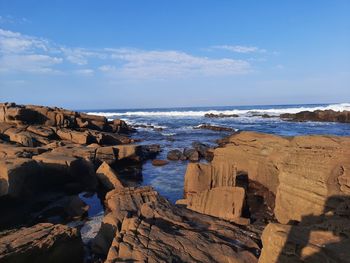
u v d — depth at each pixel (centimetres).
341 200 881
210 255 808
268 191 1417
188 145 3306
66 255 898
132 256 785
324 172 983
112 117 8950
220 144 2698
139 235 888
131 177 2023
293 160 1134
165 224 1013
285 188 1117
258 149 1591
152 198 1258
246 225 1073
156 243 844
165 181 1919
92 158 2106
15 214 1270
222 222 1052
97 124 3816
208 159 2570
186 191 1502
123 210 1132
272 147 1485
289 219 1069
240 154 1708
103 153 2167
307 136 1242
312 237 596
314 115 6431
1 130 2744
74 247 920
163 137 3994
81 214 1331
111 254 808
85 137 2728
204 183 1486
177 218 1040
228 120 7081
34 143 2438
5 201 1234
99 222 1280
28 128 2798
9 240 847
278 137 1516
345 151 988
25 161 1370
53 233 895
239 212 1142
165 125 5919
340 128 4781
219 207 1171
